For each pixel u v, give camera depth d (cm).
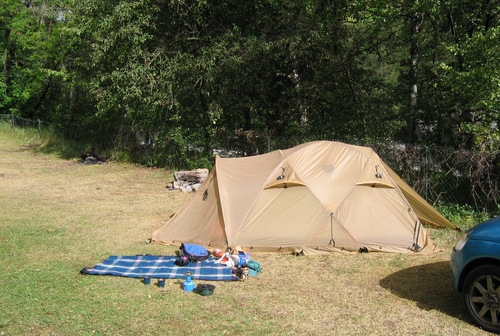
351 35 1552
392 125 1623
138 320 490
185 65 1485
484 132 945
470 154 900
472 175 885
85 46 1947
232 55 1462
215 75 1465
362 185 763
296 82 1616
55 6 2648
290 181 753
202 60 1455
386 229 746
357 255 723
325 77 1586
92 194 1214
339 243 735
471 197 934
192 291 573
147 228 892
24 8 3105
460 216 908
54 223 917
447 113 1399
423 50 1497
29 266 664
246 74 1502
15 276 620
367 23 1662
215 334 459
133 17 1541
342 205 747
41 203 1098
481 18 1274
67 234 841
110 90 1582
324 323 483
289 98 1606
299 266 673
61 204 1091
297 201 749
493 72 930
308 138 1445
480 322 463
